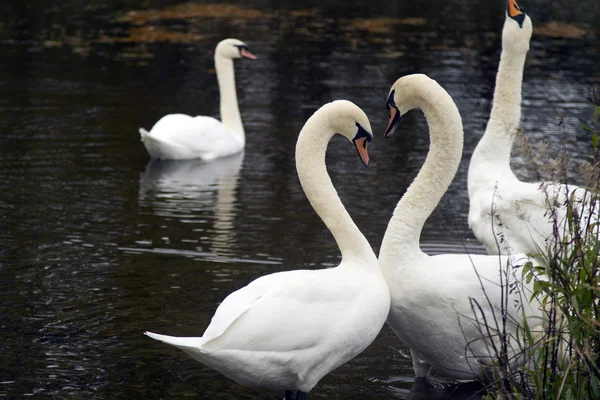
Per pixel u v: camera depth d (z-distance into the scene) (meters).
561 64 28.70
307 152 8.81
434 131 8.91
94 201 15.80
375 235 13.86
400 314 8.73
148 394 8.82
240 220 14.84
